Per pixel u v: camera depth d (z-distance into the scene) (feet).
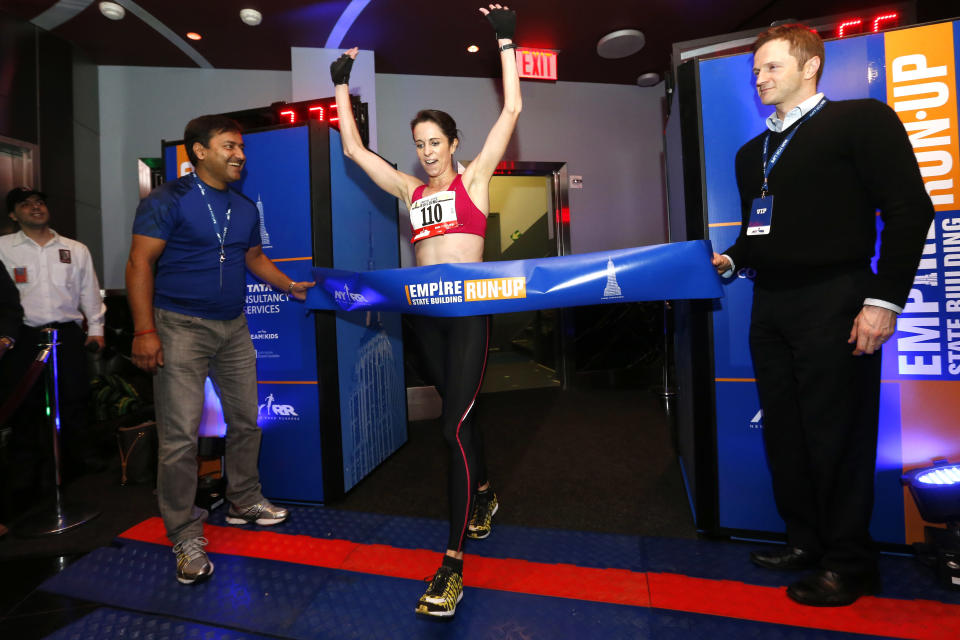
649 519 6.47
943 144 4.79
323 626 4.40
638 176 16.66
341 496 7.42
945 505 4.49
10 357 8.16
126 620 4.57
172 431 5.39
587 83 16.38
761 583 4.82
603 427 11.25
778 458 4.84
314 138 7.14
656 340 16.06
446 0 11.39
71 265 8.73
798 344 4.41
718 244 5.65
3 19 11.18
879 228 4.96
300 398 7.29
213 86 14.34
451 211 5.32
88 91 13.62
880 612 4.27
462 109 15.40
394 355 9.89
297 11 11.66
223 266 5.72
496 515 6.70
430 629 4.31
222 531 6.34
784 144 4.48
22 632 4.47
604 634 4.16
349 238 7.99
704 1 11.81
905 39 4.87
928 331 4.95
